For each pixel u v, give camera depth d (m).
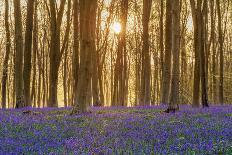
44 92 56.22
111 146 10.35
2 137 12.23
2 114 21.00
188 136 11.92
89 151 9.62
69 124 15.77
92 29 21.47
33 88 52.09
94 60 35.12
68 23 39.47
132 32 58.09
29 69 30.39
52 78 33.53
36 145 10.58
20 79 29.06
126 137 12.00
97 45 46.06
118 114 20.86
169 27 32.03
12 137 12.22
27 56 30.25
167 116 19.31
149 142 10.96
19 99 29.02
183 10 50.09
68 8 39.88
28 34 30.25
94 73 35.12
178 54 22.80
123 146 10.27
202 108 26.42
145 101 34.62
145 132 13.05
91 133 13.09
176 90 22.75
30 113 21.75
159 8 50.12
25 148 10.10
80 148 10.07
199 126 14.53
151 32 53.81
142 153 9.25
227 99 58.25
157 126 14.74
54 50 34.06
